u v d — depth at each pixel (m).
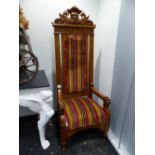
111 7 1.49
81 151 1.48
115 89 1.53
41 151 1.47
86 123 1.39
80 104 1.53
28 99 1.18
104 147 1.53
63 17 1.43
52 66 1.84
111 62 1.58
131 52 1.21
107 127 1.55
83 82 1.69
